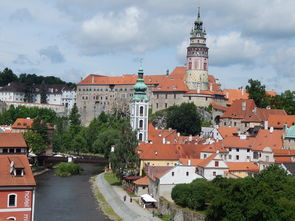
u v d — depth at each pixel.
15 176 88.81
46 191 157.12
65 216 122.94
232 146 175.38
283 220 89.62
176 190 122.25
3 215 86.62
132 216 123.88
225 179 116.88
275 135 175.12
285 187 100.50
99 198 148.62
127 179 163.50
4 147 97.69
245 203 93.19
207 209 105.50
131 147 167.88
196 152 177.50
